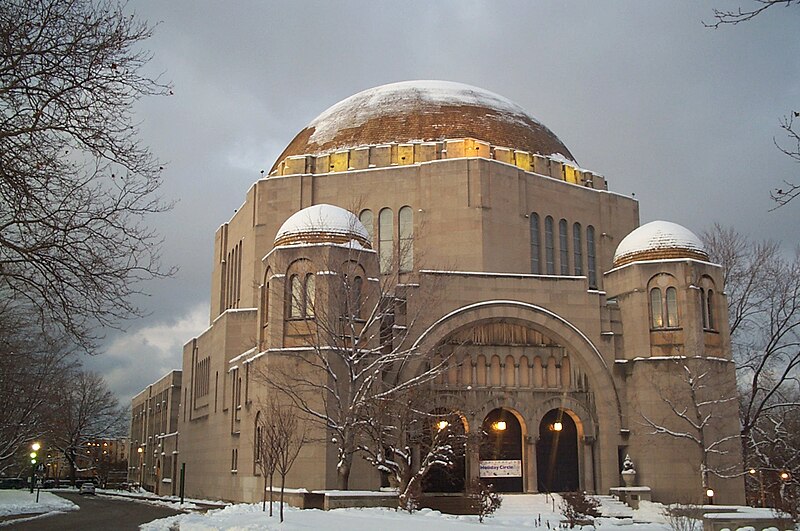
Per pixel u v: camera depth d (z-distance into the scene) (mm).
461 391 43438
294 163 52688
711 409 42469
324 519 26469
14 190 17250
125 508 48500
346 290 37219
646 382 43250
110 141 17500
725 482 42000
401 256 44750
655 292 44562
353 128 54500
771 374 54062
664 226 45906
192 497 59344
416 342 41781
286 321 40281
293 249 40750
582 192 52906
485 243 47406
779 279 54906
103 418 117250
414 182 49469
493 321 43844
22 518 39312
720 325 44531
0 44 16734
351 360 35844
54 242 17750
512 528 25844
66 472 150500
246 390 44625
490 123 54062
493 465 44375
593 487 43875
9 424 52438
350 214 42594
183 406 66250
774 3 11812
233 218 59719
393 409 36375
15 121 17656
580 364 44875
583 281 45219
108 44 17000
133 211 18250
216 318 58875
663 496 41531
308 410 35844
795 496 33625
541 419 44625
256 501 41188
